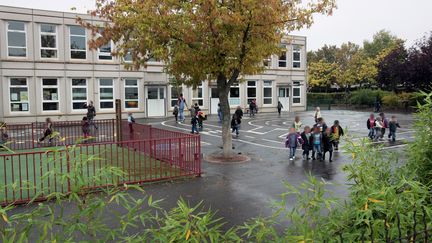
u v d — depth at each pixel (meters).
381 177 4.37
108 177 3.91
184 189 10.28
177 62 13.31
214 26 12.48
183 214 3.07
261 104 42.06
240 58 13.75
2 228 3.10
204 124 28.88
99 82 32.66
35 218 3.49
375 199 3.43
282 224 7.18
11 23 28.88
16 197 8.89
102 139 20.42
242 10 12.84
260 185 10.80
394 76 44.31
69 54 31.14
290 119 33.34
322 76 66.06
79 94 31.86
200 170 11.87
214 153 16.11
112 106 33.50
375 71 58.81
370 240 3.16
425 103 4.95
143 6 12.85
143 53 13.82
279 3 13.20
